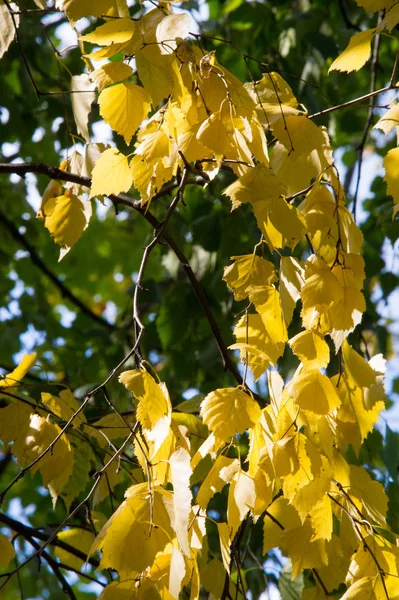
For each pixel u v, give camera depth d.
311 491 1.49
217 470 1.47
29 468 1.58
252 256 1.50
